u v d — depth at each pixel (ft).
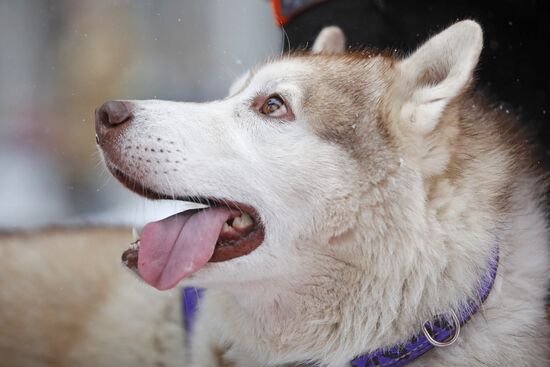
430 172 9.07
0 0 34.32
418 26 13.53
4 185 25.55
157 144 9.26
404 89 9.50
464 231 8.95
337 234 9.08
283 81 9.59
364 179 9.07
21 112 29.07
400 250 8.93
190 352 10.65
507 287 9.10
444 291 8.87
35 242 13.89
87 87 29.01
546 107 13.41
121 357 12.18
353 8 13.78
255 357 9.73
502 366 8.89
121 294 12.48
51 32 31.53
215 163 9.30
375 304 9.01
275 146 9.33
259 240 9.24
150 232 9.17
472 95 11.00
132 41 29.89
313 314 9.22
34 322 13.05
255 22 30.55
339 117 9.34
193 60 29.91
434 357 8.99
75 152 26.96
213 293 9.97
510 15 13.05
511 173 9.67
